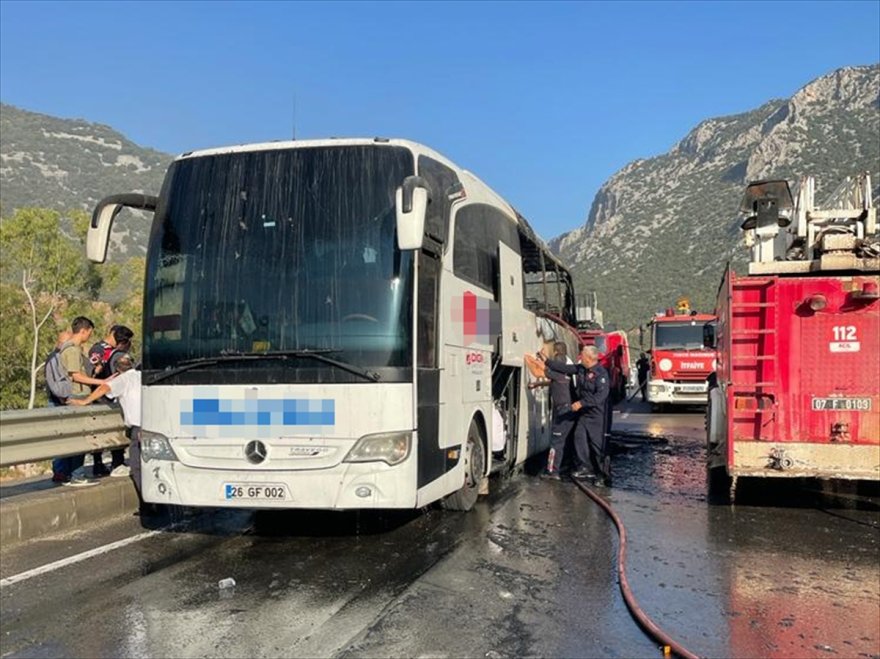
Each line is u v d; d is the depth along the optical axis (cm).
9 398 3966
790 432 851
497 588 589
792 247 999
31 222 4116
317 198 677
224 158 707
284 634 493
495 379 968
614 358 2839
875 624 520
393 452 630
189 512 844
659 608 547
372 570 631
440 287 725
